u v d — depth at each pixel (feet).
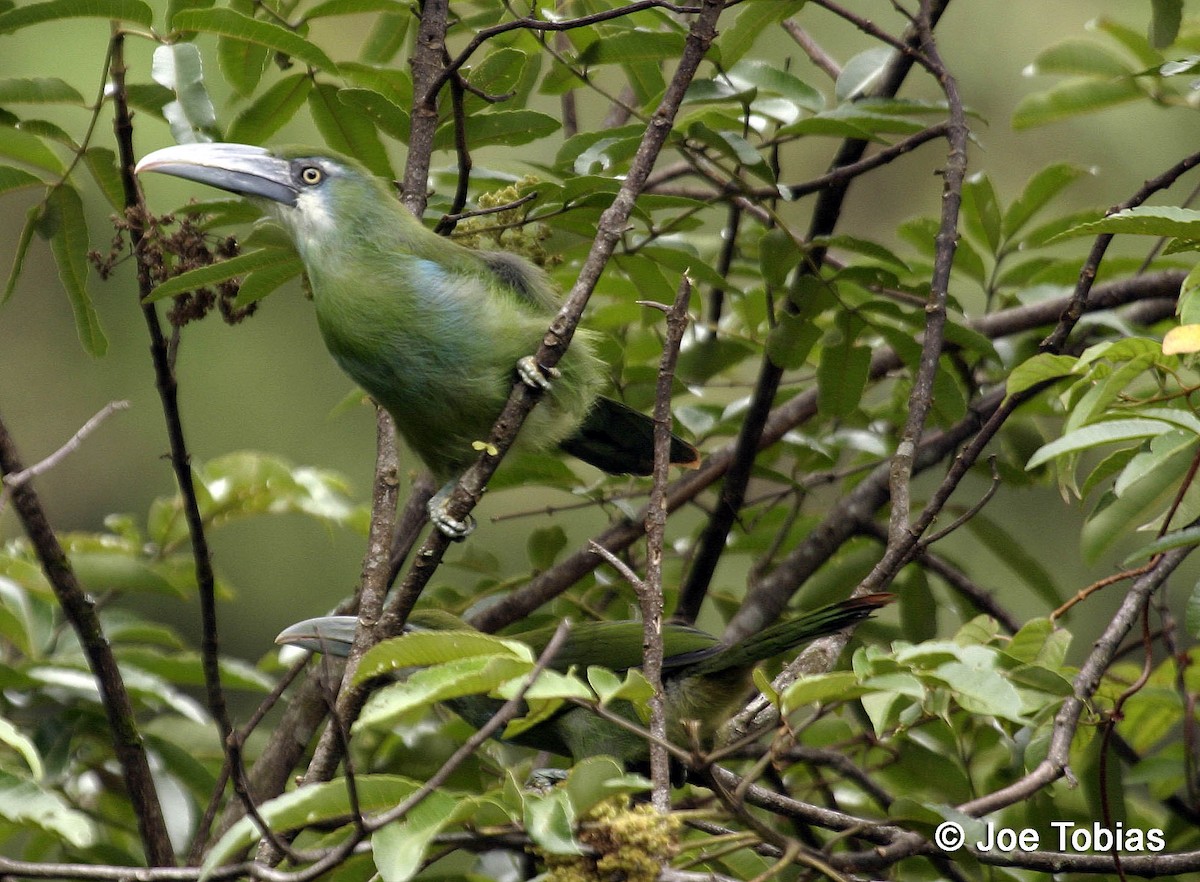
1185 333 20.44
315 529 65.41
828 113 31.94
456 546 37.01
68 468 65.51
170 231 32.14
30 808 20.08
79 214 29.27
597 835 19.19
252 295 30.27
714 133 30.58
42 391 66.49
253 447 65.16
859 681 19.20
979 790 33.50
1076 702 24.07
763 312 38.45
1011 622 36.37
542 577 34.65
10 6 29.25
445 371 29.17
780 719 19.92
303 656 30.89
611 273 36.32
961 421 35.96
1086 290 27.96
